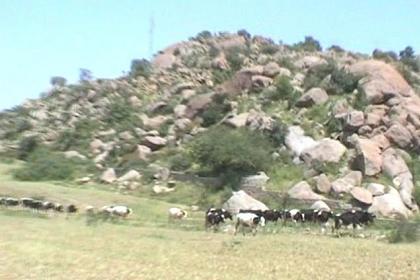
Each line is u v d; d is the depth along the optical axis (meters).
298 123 80.94
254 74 96.12
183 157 78.62
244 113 86.00
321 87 88.75
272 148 76.69
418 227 47.94
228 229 48.78
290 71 98.75
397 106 78.75
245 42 128.38
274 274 28.38
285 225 51.53
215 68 115.12
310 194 64.81
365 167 68.44
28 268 27.42
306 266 30.88
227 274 27.94
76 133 98.25
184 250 36.22
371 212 57.56
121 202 65.44
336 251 36.69
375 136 73.81
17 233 40.84
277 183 69.12
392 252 36.78
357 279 27.61
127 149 86.81
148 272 27.72
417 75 100.69
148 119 97.00
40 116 113.75
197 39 136.88
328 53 113.88
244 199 61.72
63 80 132.00
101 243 37.94
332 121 78.62
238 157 72.12
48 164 83.44
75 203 63.72
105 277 26.03
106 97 115.19
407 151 74.44
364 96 81.12
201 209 64.75
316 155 71.69
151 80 120.44
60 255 31.78
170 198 70.06
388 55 108.88
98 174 80.69
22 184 74.81
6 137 106.31
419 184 70.12
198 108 92.56
